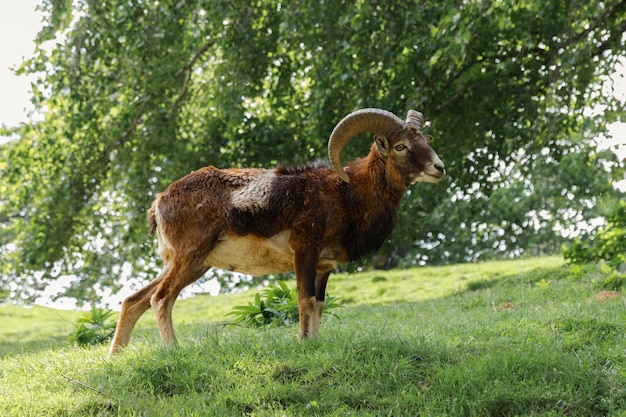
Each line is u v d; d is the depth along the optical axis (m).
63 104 21.88
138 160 21.19
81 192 21.64
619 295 13.63
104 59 20.88
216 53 22.00
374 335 10.38
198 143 21.73
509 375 9.06
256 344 10.09
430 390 8.93
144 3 20.48
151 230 10.94
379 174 10.41
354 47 17.81
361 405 8.76
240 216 10.27
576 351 10.04
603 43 17.94
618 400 8.59
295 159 20.05
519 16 18.58
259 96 21.58
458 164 19.39
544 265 21.84
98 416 8.66
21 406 8.89
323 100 17.89
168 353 9.80
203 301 24.42
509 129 18.80
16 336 20.03
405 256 38.19
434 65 18.19
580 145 22.03
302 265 10.20
